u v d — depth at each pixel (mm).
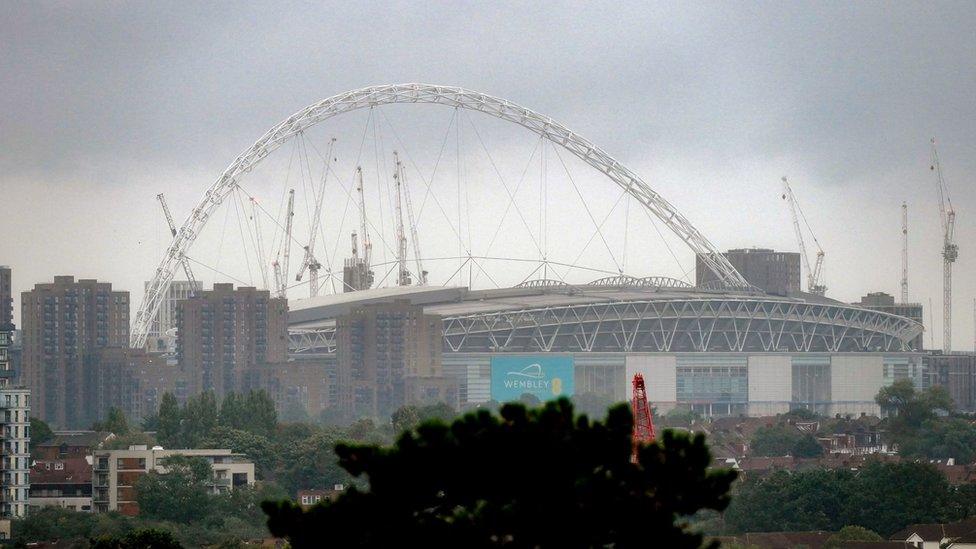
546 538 111562
